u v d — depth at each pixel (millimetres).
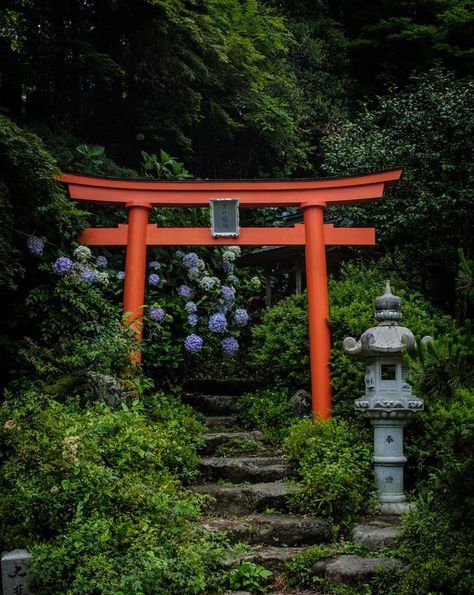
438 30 13898
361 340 6270
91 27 10945
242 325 8922
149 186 7918
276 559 5262
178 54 11258
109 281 8445
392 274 9828
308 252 7801
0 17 9656
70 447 5277
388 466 6188
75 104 11109
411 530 5254
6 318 7527
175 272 8836
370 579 4910
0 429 5695
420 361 3850
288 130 13531
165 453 6250
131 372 7379
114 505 5172
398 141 9680
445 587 4344
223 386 9055
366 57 14750
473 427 4109
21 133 6875
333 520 5805
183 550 4871
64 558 4703
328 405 7398
